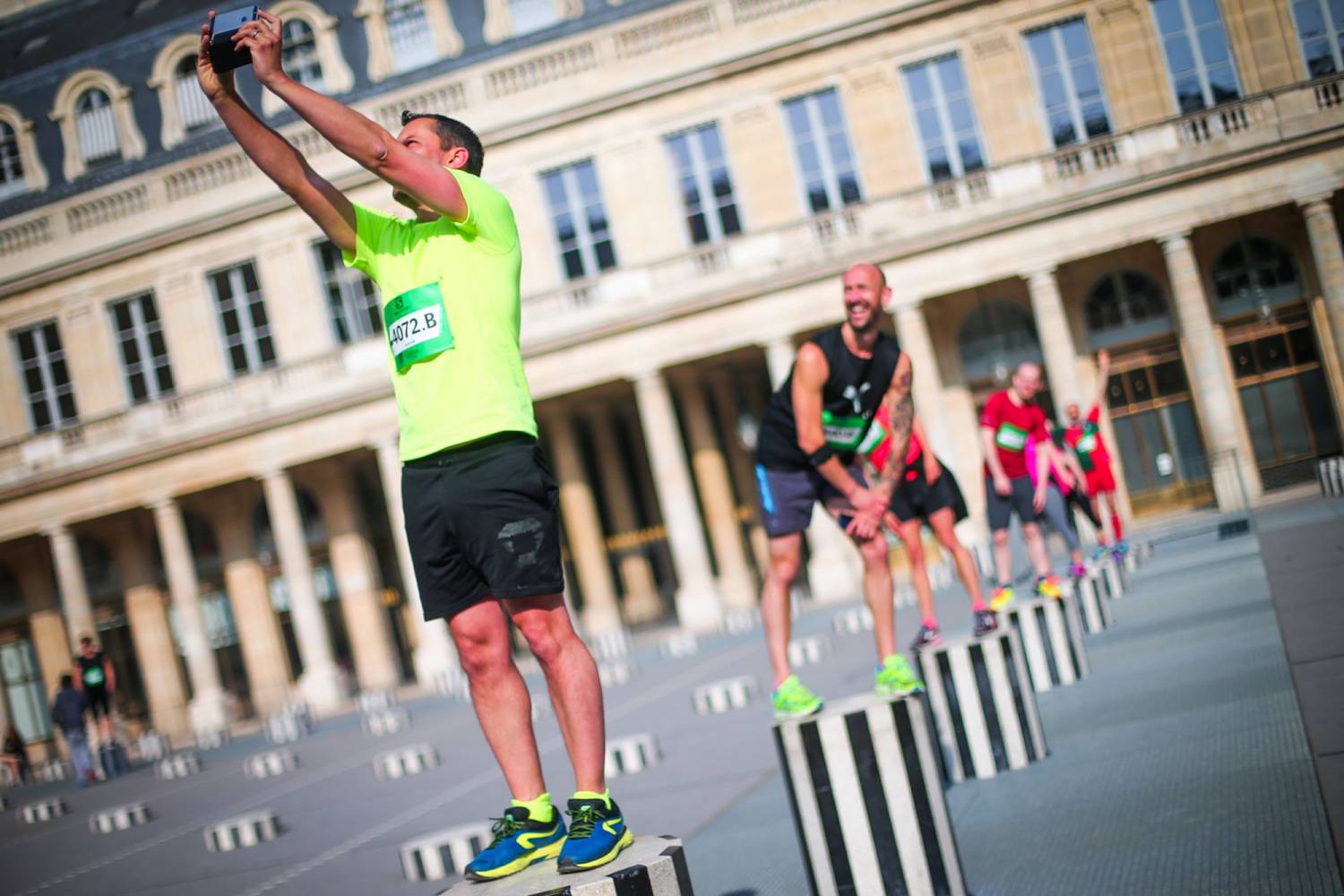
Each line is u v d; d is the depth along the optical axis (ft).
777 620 21.36
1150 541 73.10
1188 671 30.04
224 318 120.88
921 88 107.24
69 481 121.90
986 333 111.55
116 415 121.29
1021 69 104.99
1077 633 33.63
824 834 17.92
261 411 118.32
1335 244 99.09
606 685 74.13
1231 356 105.91
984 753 24.68
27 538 131.13
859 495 21.58
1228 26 101.19
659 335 110.83
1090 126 104.37
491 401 12.37
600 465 135.85
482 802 38.55
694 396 124.67
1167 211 101.65
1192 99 102.27
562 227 112.98
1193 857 16.58
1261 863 15.69
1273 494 74.84
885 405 21.93
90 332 122.21
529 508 12.41
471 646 12.98
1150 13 102.89
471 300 12.45
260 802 51.01
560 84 111.86
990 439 43.91
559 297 112.06
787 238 108.47
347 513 127.03
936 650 25.00
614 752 37.06
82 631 122.72
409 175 11.83
